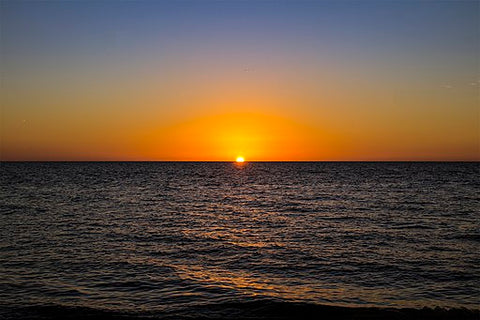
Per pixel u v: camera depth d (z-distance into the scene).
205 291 14.97
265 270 17.77
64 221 30.31
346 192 55.56
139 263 18.75
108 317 12.47
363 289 15.33
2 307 13.16
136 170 151.25
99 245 22.39
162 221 30.75
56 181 78.31
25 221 30.16
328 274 17.19
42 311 12.80
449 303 13.91
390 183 73.81
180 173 125.75
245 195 52.25
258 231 26.70
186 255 20.34
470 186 65.62
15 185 66.81
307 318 12.52
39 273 17.02
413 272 17.39
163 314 12.70
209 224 29.48
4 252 20.52
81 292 14.81
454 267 18.09
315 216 33.31
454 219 31.44
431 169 156.50
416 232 26.17
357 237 24.66
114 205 40.56
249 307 13.22
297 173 124.50
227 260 19.41
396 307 13.43
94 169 157.75
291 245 22.52
